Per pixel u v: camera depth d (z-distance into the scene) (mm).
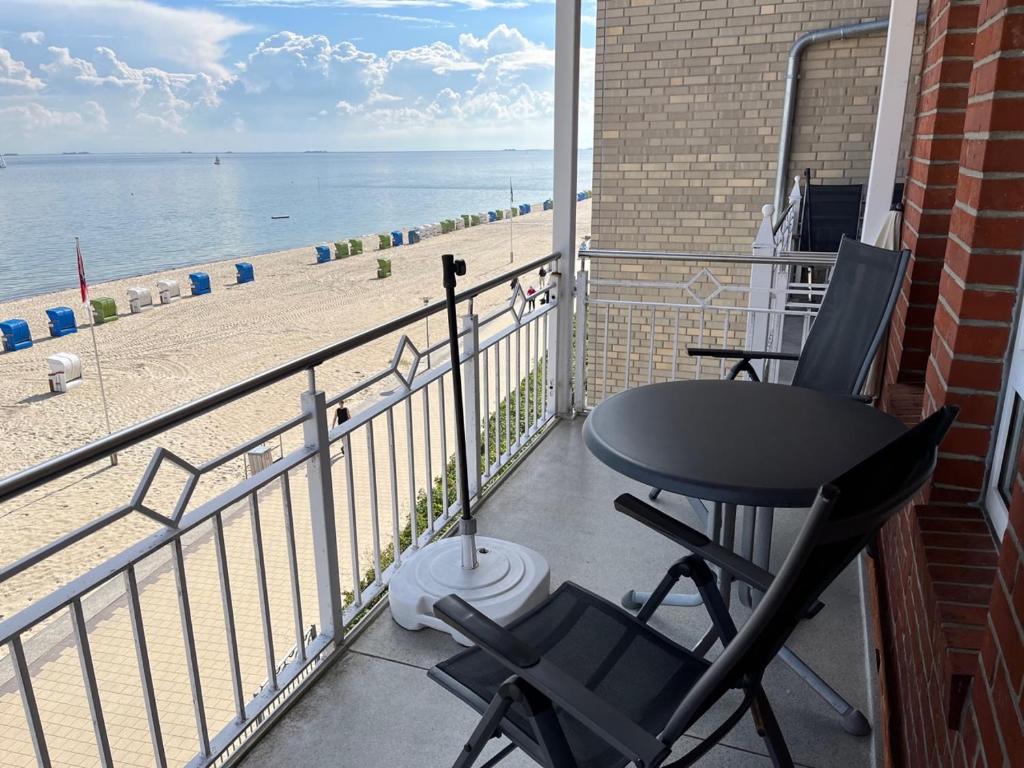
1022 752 755
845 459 1691
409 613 2141
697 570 1562
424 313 2432
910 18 2939
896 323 2840
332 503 1982
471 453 2875
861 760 1690
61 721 4066
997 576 969
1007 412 1516
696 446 1759
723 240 7215
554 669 1108
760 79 6785
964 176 1631
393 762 1699
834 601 2289
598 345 7605
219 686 4359
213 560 5996
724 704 1854
